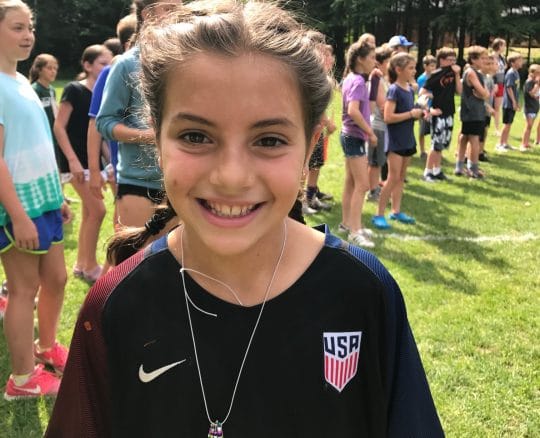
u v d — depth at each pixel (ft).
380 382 3.78
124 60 8.87
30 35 8.72
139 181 9.16
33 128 8.77
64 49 122.31
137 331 3.71
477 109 26.94
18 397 9.59
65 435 4.00
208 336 3.62
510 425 9.39
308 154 3.62
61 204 9.55
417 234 19.38
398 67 18.75
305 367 3.60
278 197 3.26
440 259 16.93
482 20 94.53
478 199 23.99
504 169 29.84
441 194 24.75
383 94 22.09
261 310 3.61
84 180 13.94
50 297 10.01
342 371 3.65
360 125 17.10
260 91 3.06
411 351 3.92
